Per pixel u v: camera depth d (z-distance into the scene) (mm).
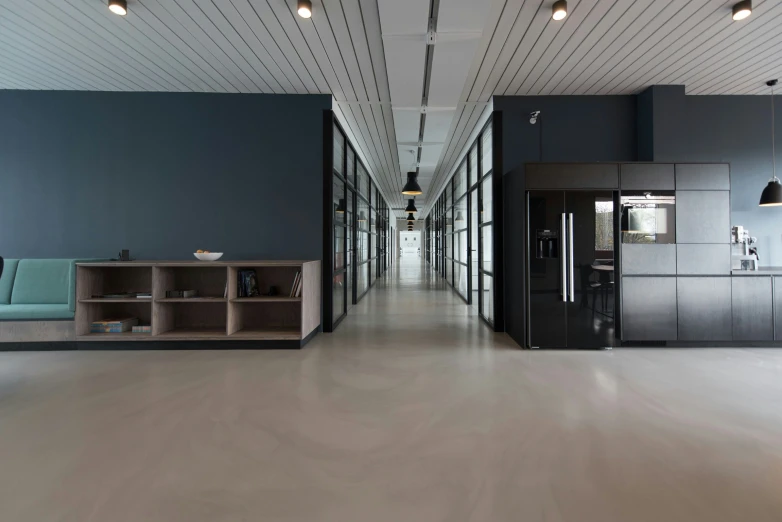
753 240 4848
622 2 3217
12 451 2172
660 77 4648
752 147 5098
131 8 3330
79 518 1635
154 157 5098
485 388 3133
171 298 4441
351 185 7031
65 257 5070
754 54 4102
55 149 5066
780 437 2314
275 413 2668
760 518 1627
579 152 5172
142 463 2053
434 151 7770
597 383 3248
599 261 4379
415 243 34906
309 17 3367
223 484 1872
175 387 3168
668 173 4379
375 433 2379
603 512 1669
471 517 1639
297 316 4965
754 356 4070
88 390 3102
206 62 4305
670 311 4371
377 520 1626
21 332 4301
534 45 3908
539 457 2104
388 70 4113
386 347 4438
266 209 5141
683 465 2023
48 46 3971
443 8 3051
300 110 5164
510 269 4934
